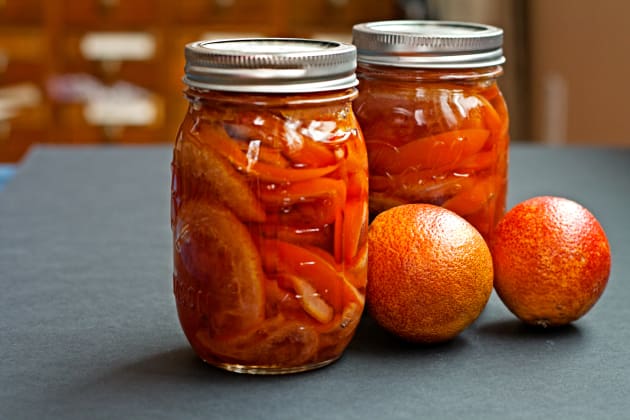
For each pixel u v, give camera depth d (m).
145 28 1.94
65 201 0.89
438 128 0.64
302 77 0.56
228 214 0.57
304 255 0.58
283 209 0.57
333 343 0.59
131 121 1.98
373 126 0.65
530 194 0.89
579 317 0.64
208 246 0.58
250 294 0.58
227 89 0.56
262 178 0.57
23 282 0.71
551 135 1.71
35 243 0.79
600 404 0.56
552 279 0.63
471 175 0.65
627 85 1.44
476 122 0.64
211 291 0.58
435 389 0.58
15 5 1.92
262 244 0.57
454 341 0.63
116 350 0.62
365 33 0.64
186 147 0.58
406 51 0.63
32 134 1.99
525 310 0.64
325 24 1.93
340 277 0.59
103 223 0.84
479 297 0.61
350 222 0.59
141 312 0.67
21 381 0.58
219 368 0.60
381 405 0.56
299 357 0.59
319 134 0.57
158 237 0.80
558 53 1.69
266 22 1.93
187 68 0.57
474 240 0.62
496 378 0.59
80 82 1.97
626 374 0.59
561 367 0.60
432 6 1.60
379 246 0.61
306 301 0.58
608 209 0.85
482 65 0.64
